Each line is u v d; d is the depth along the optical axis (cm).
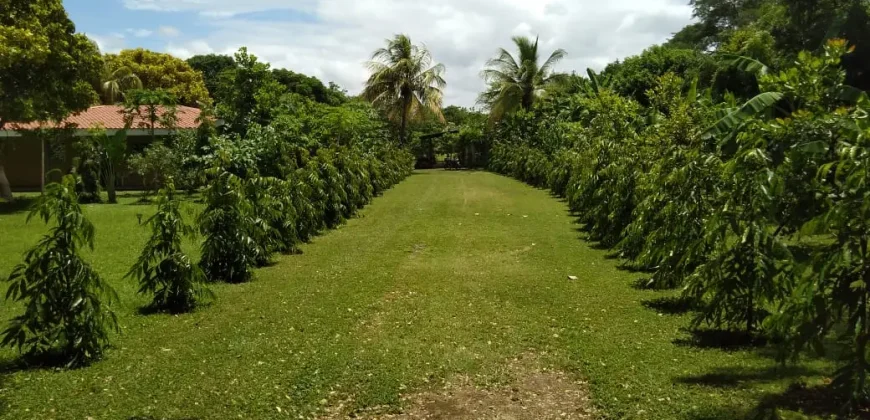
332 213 1326
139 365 497
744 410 403
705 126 825
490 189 2402
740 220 480
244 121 1895
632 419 399
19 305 657
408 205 1811
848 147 360
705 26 3512
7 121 1728
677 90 925
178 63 3928
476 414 416
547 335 576
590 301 700
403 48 3909
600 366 491
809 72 504
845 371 361
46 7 1728
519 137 3316
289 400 433
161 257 664
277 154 1304
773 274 473
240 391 446
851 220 350
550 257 984
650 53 3062
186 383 460
